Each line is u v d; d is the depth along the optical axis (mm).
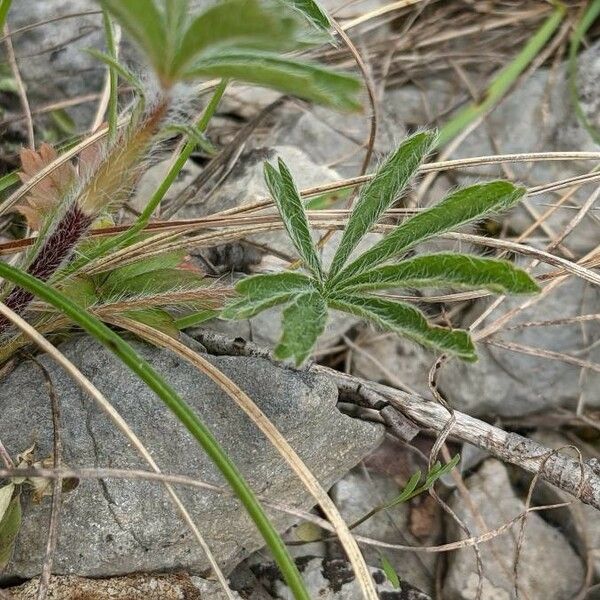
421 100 338
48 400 226
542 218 292
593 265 260
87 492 216
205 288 228
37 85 307
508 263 177
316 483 201
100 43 313
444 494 277
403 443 281
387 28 347
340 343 296
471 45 345
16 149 295
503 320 268
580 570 267
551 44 332
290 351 179
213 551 231
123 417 223
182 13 147
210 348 251
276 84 153
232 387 213
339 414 236
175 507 220
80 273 229
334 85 153
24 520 214
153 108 173
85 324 191
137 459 220
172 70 152
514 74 309
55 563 214
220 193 291
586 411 290
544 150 319
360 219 200
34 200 226
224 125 323
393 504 245
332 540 261
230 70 154
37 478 212
